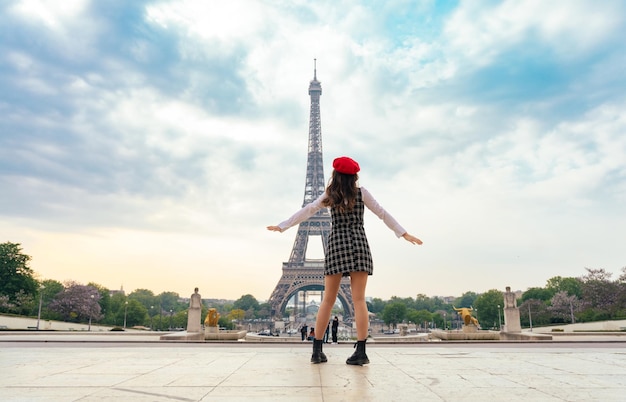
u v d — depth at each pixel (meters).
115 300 144.25
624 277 90.50
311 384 5.36
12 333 41.19
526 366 7.23
